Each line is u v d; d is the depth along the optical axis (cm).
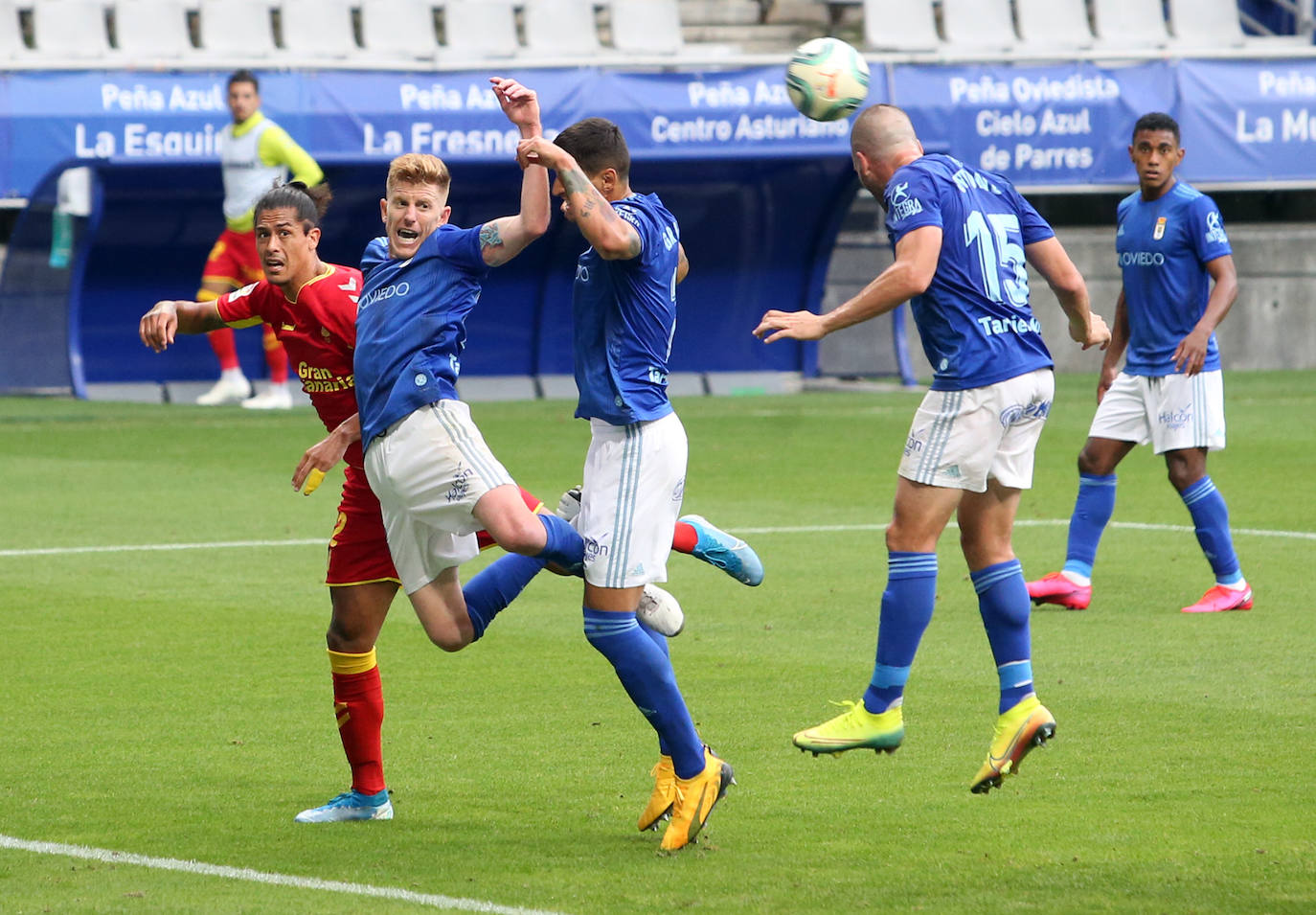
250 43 7994
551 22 8462
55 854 1639
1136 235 3006
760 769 1962
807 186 7512
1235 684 2375
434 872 1584
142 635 2736
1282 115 7575
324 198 1877
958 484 1836
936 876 1565
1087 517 2989
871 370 8125
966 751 2038
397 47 8194
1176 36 8988
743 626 2817
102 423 6053
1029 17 8825
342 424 1756
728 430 5959
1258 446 5397
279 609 2955
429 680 2430
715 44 8919
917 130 7188
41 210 6525
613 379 1673
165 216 7044
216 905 1478
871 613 2927
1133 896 1499
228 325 1905
